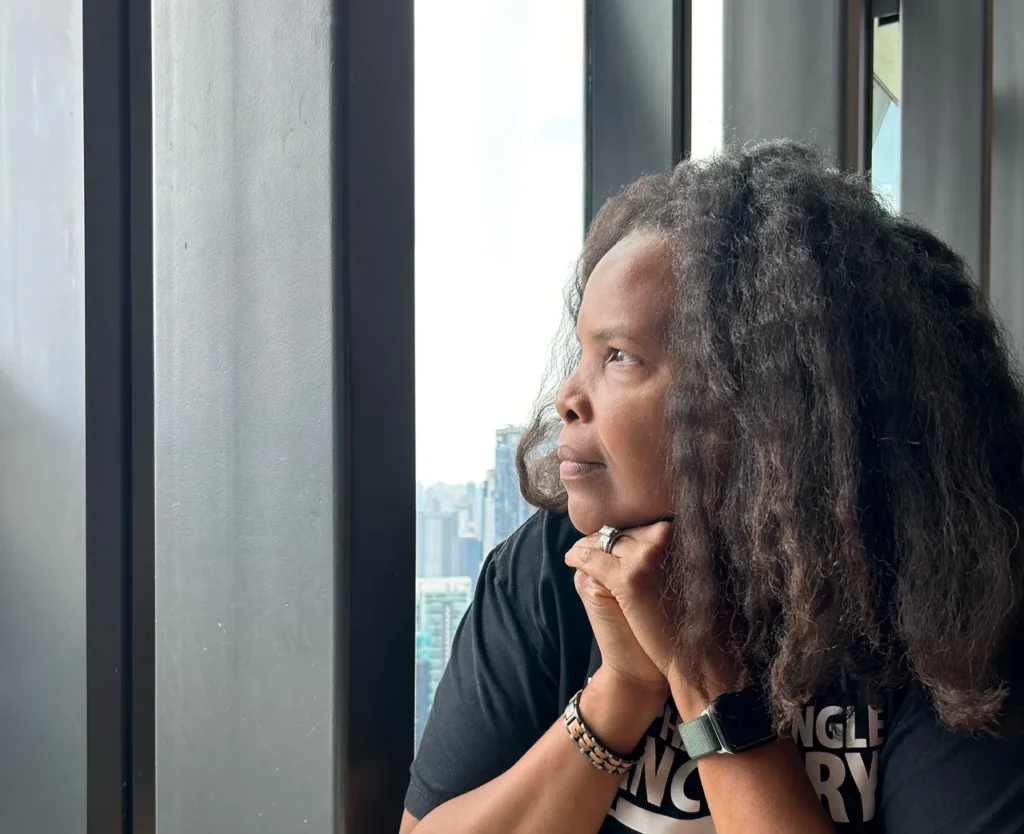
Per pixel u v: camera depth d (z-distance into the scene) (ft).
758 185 2.47
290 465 3.03
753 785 2.35
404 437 3.09
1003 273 8.09
